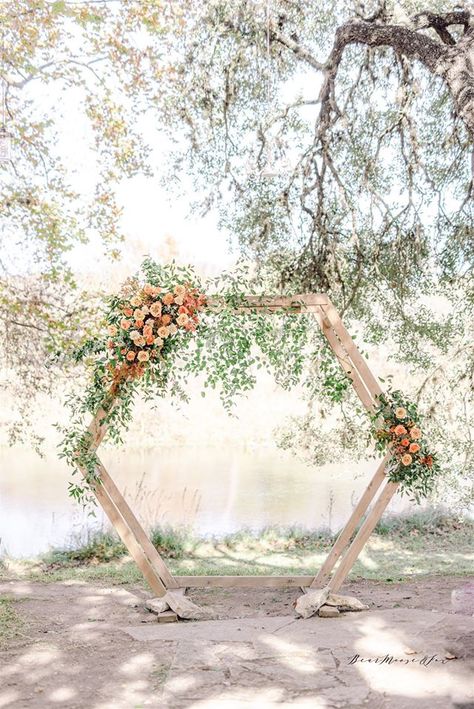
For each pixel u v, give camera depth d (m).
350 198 7.20
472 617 4.18
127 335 4.71
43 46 7.10
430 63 5.40
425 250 6.90
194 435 13.61
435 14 5.78
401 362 7.64
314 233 7.14
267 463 12.44
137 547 4.91
